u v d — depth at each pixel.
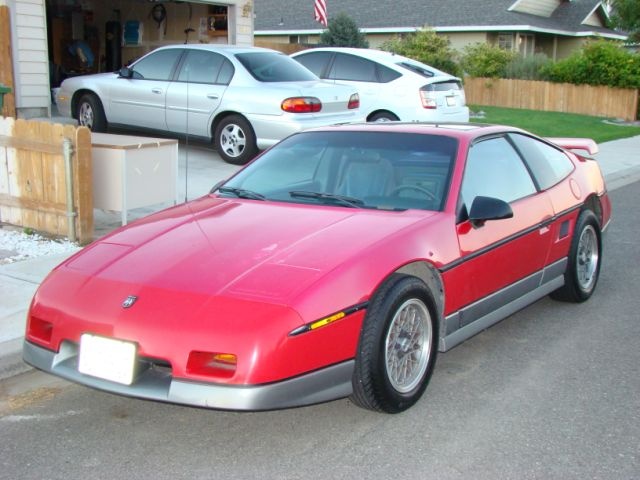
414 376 4.28
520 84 27.11
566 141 7.50
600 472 3.61
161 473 3.60
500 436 3.98
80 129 7.11
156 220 4.86
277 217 4.62
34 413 4.28
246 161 11.52
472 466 3.67
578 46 34.91
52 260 6.79
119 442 3.92
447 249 4.43
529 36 32.69
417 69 14.21
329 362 3.71
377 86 14.09
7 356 4.79
